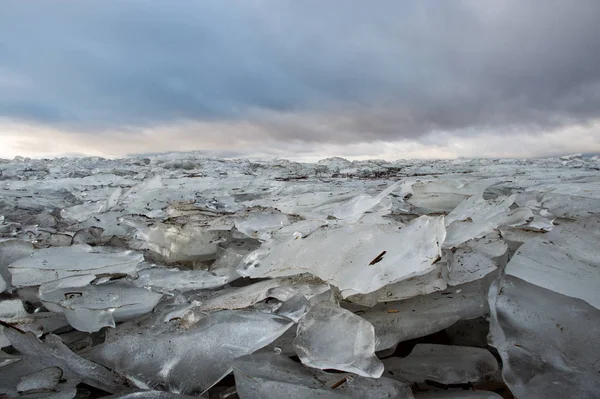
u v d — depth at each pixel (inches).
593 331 49.6
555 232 63.3
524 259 58.8
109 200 169.0
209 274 82.9
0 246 88.8
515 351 49.6
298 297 61.8
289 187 235.6
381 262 59.3
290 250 71.3
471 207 98.3
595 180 211.2
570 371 46.6
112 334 59.7
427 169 431.2
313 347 48.2
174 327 57.9
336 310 52.1
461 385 51.4
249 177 342.3
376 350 54.6
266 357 50.6
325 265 63.6
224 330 54.7
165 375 51.1
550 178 232.1
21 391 48.0
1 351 57.1
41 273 75.5
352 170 462.3
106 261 81.0
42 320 66.2
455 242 71.6
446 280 63.2
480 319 61.9
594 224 62.7
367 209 112.5
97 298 68.0
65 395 47.3
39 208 186.5
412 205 139.2
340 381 46.7
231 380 54.1
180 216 117.6
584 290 52.2
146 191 203.2
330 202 146.7
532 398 44.9
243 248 93.4
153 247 106.1
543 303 54.1
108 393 51.7
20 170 397.4
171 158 647.8
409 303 62.9
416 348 57.5
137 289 71.9
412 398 45.8
